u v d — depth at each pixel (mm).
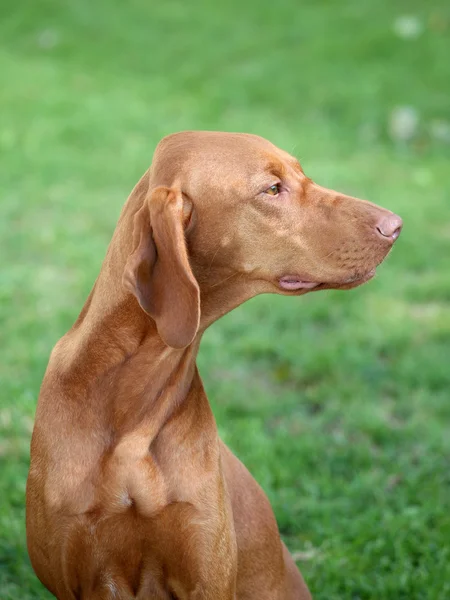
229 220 4133
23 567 5527
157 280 3867
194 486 4137
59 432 4148
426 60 17172
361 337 8594
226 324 8828
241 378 8016
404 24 18500
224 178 4109
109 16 20453
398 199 12125
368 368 8047
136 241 3902
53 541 4172
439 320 8992
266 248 4215
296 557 5855
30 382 7457
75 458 4121
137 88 16781
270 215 4188
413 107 15633
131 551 4191
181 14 20484
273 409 7438
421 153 14469
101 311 4148
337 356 8203
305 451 6816
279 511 6188
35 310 8789
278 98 16312
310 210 4266
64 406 4172
